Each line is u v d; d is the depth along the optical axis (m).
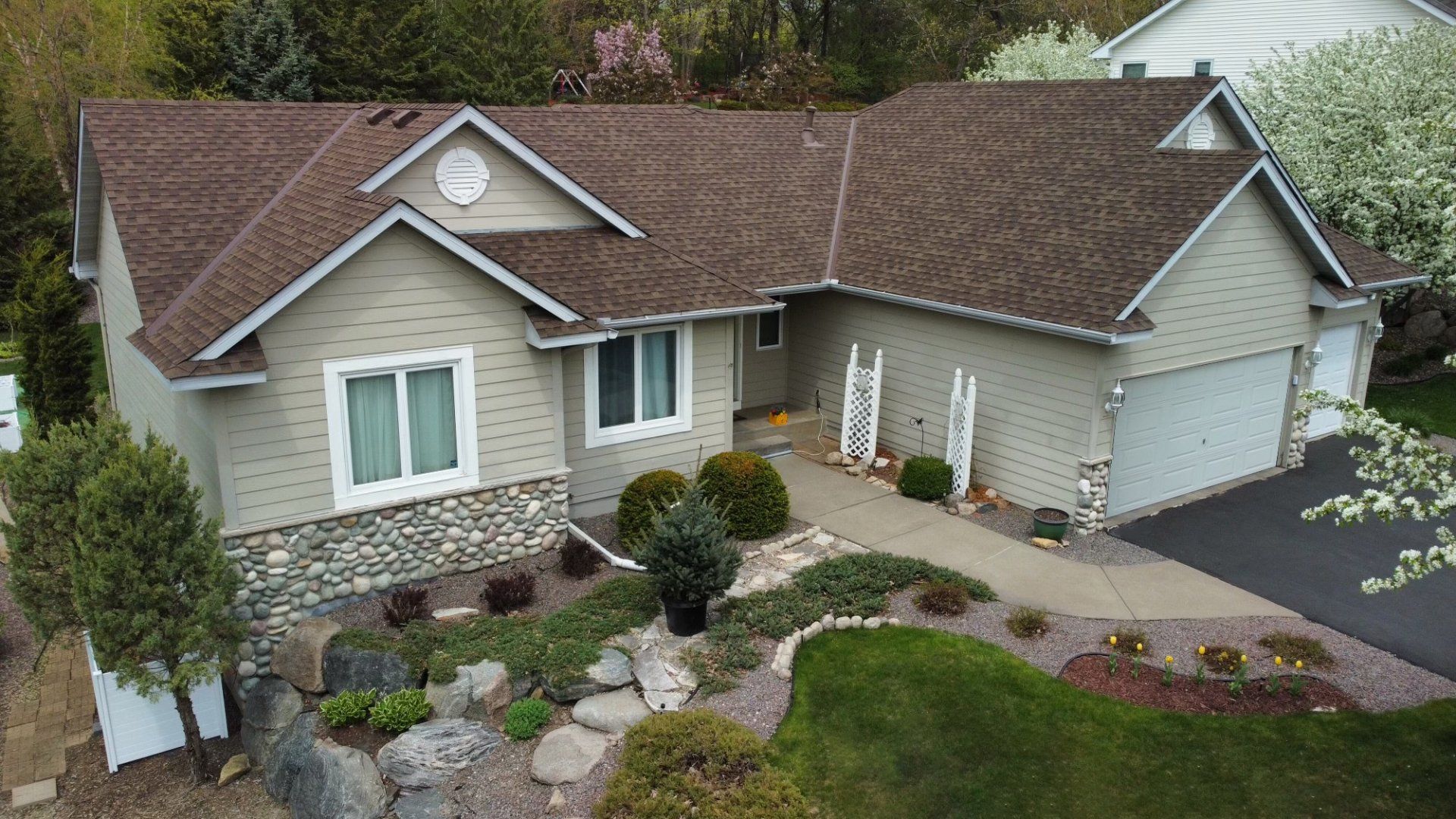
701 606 11.41
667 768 9.34
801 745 9.95
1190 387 16.30
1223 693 10.88
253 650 11.58
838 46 54.97
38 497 10.15
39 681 13.04
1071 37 38.16
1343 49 23.92
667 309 14.57
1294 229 16.69
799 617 12.03
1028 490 16.00
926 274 17.05
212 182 14.29
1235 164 15.20
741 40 56.31
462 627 11.41
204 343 10.48
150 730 11.20
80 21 35.97
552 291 13.98
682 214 18.38
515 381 12.93
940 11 55.84
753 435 18.39
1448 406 21.66
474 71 39.34
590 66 46.91
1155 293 15.05
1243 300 16.58
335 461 11.77
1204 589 13.39
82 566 9.53
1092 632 12.13
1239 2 31.22
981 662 11.36
